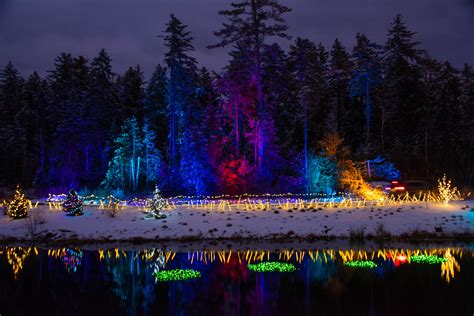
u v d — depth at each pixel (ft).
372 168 161.89
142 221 89.76
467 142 191.01
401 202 102.83
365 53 197.67
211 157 142.41
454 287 47.70
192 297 45.93
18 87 268.41
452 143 185.57
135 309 42.11
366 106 203.72
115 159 162.20
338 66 219.20
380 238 78.18
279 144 174.60
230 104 160.66
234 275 54.85
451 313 39.52
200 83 203.00
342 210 93.76
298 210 94.38
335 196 125.08
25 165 226.99
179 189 139.33
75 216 94.17
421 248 70.23
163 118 202.59
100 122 206.49
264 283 50.90
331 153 135.95
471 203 98.89
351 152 174.81
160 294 47.09
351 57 209.87
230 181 132.05
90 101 199.72
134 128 166.30
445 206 95.25
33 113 225.56
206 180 137.39
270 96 167.94
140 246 76.38
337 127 191.01
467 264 58.44
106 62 214.28
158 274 55.93
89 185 183.62
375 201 106.73
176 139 173.58
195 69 166.71
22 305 44.01
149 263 62.80
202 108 183.93
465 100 206.08
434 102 196.24
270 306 42.27
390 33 203.10
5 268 60.80
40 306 43.57
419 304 42.09
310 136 186.39
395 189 117.08
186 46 163.12
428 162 175.32
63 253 71.61
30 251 73.72
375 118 209.26
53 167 202.39
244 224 86.22
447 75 202.08
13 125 233.35
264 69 156.66
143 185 170.81
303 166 143.23
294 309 41.32
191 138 144.46
